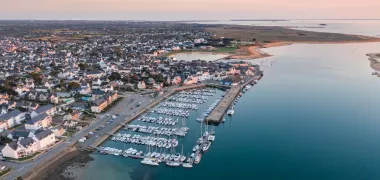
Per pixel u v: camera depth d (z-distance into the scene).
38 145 157.88
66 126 187.50
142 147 168.88
